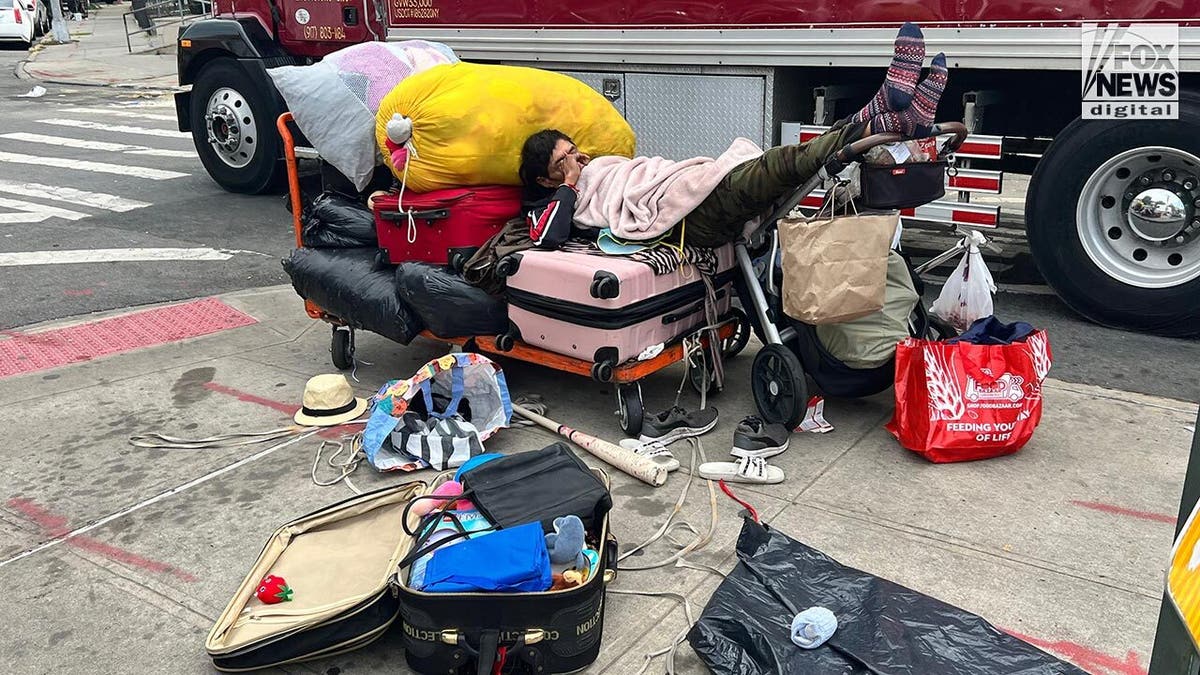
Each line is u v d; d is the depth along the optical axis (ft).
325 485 12.49
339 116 15.57
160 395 15.70
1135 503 11.44
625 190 13.52
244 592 9.32
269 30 29.99
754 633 8.78
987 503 11.54
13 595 10.25
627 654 9.09
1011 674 8.20
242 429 14.32
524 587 8.51
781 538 10.28
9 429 14.46
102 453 13.60
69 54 75.15
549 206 13.57
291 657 8.80
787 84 20.26
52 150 39.50
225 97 30.94
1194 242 17.03
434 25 24.47
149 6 73.82
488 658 8.39
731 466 12.32
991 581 10.02
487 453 12.80
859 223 12.01
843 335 13.01
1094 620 9.36
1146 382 15.23
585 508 9.80
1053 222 18.10
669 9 20.44
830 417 14.08
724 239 13.65
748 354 16.76
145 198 31.35
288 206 20.57
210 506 12.05
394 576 9.00
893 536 10.88
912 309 13.89
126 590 10.31
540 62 22.84
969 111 18.75
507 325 14.33
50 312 20.16
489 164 14.16
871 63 18.48
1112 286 17.67
